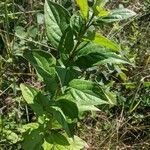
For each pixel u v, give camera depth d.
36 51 0.44
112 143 0.63
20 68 0.64
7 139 0.54
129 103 0.69
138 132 0.68
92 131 0.63
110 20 0.39
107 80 0.68
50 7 0.43
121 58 0.42
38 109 0.46
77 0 0.39
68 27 0.42
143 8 0.80
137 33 0.76
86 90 0.42
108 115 0.67
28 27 0.66
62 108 0.44
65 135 0.52
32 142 0.48
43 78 0.45
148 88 0.70
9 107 0.59
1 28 0.67
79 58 0.43
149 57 0.73
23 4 0.69
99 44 0.42
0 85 0.60
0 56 0.60
